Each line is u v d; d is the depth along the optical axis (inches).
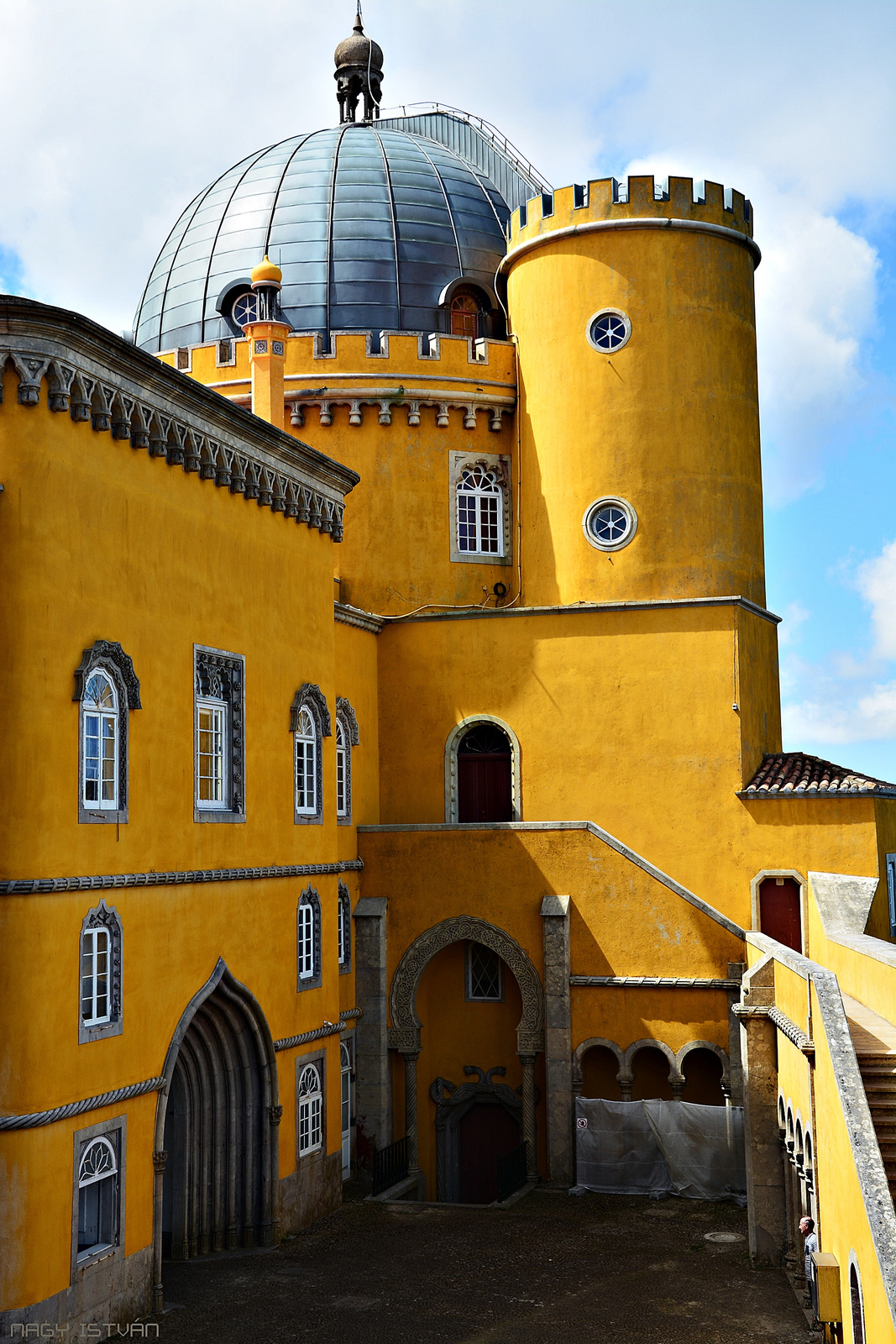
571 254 1282.0
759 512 1314.0
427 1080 1196.5
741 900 1168.8
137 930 775.7
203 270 1457.9
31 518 703.1
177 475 850.1
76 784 725.3
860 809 1144.8
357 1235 949.8
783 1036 850.8
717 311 1279.5
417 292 1407.5
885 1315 480.4
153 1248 778.8
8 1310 653.3
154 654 810.8
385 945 1173.1
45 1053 682.2
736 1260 884.0
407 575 1298.0
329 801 1061.8
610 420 1254.9
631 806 1199.6
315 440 1316.4
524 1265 876.6
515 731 1234.6
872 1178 536.4
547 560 1275.8
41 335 707.4
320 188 1467.8
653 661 1208.8
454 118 1664.6
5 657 690.8
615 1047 1106.7
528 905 1144.2
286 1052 955.3
